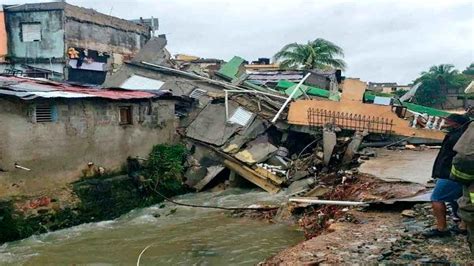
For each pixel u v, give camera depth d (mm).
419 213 8414
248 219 12828
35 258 10445
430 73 45938
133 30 30125
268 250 9906
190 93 21438
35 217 12414
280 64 39469
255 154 18188
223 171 18406
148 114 17609
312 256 6566
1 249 11141
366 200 10516
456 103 44531
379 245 6828
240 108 19672
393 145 18484
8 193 12289
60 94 13508
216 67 33062
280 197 15367
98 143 15195
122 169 16172
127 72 22844
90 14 26312
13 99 12422
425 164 14172
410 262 5906
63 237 12062
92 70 26234
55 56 24812
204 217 13539
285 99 21078
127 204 14891
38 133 13078
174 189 16875
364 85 19578
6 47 25297
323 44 39188
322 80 27656
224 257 9719
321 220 10625
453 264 5648
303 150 18922
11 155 12383
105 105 15492
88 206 13695
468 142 4434
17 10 24969
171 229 12422
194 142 18844
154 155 17281
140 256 10180
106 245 11242
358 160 15938
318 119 19312
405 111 20531
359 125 19078
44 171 13273
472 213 4508
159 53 24062
